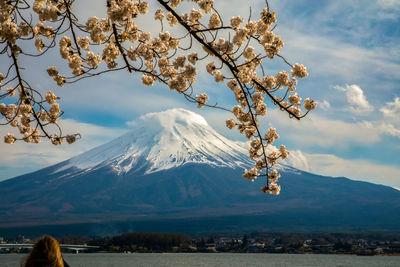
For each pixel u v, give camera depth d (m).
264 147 7.12
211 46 6.24
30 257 4.97
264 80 6.82
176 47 7.01
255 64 6.44
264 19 6.01
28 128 7.74
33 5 6.63
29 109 6.96
